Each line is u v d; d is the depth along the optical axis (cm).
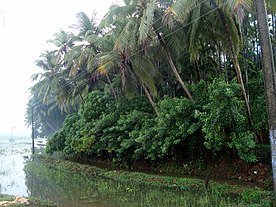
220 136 1844
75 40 3559
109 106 3075
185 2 1731
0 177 2869
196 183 1884
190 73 2873
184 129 2052
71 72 3534
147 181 2170
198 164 2273
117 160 3017
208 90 2012
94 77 3578
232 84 1800
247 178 1911
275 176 1116
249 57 2572
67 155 4088
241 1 1327
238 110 1836
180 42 2297
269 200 1334
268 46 1144
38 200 1559
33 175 2983
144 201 1631
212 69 2781
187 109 2067
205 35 2227
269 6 1612
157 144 2267
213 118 1802
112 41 2822
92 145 3130
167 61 2639
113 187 2108
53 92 4700
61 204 1641
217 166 2152
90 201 1697
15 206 1412
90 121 3241
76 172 3053
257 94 2127
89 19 3522
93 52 3178
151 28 2170
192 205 1480
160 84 2994
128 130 2697
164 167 2531
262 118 1911
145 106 2830
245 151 1822
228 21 1864
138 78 2588
